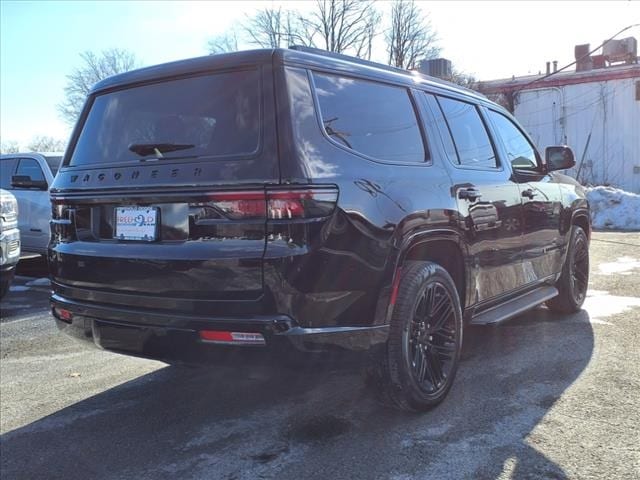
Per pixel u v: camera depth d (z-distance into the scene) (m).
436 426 3.31
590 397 3.64
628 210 16.31
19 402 4.03
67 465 3.10
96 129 3.57
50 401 4.03
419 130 3.74
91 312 3.26
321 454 3.06
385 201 3.12
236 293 2.74
